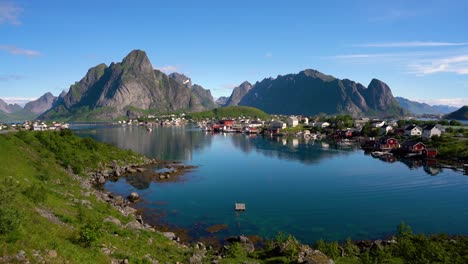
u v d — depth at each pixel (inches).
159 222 2057.1
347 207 2391.7
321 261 1212.5
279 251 1366.9
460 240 1576.0
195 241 1761.8
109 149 4025.6
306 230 1945.1
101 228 1219.9
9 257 689.6
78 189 2059.5
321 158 4692.4
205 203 2481.5
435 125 5634.8
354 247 1567.4
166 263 1095.0
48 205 1304.1
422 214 2222.0
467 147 4338.1
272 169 3875.5
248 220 2114.9
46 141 3058.6
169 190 2861.7
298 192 2817.4
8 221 793.6
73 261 799.1
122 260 954.1
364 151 5374.0
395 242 1537.9
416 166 4013.3
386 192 2807.6
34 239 810.2
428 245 1391.5
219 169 3863.2
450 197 2637.8
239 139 7613.2
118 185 2984.7
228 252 1422.2
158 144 6505.9
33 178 1809.8
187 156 4889.3
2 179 1391.5
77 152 3363.7
